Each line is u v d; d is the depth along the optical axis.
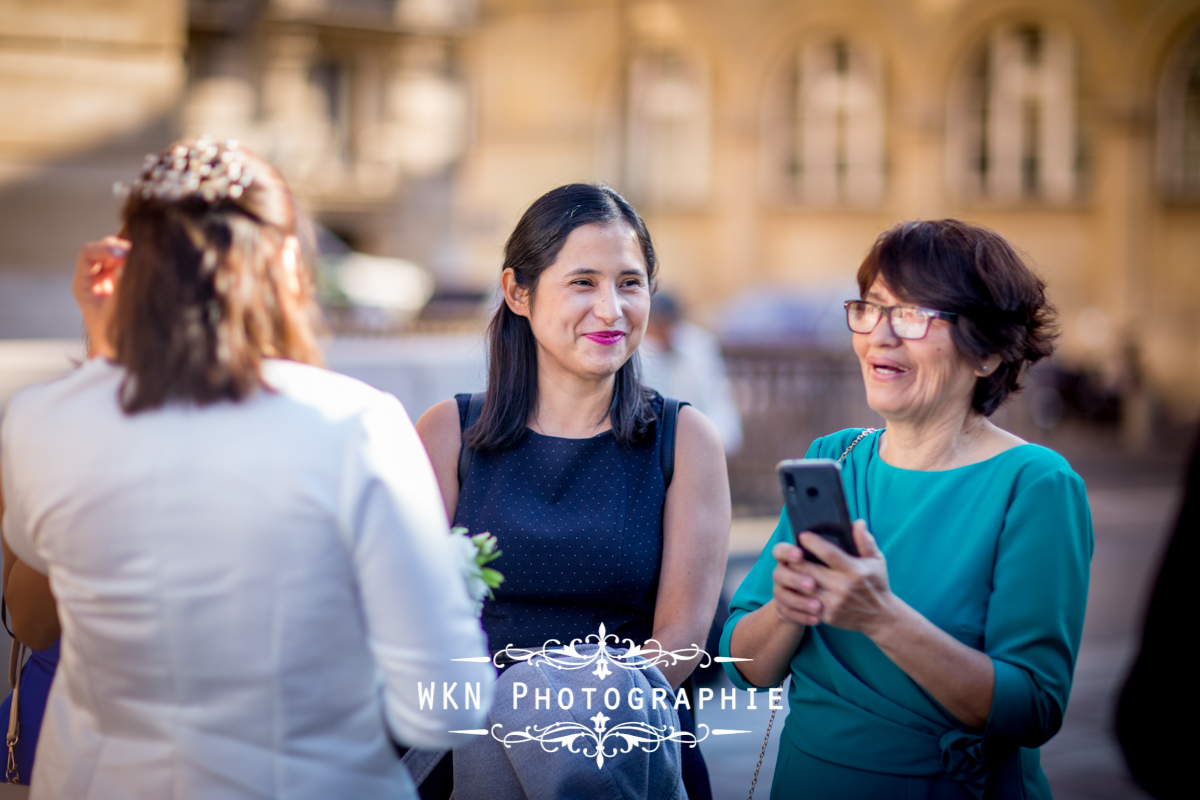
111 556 1.67
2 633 3.95
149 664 1.67
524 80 27.89
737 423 8.18
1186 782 2.67
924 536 2.10
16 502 1.75
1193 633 2.68
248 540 1.65
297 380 1.73
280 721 1.67
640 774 2.13
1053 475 2.05
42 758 1.77
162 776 1.67
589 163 27.39
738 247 26.17
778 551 1.94
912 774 2.04
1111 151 23.20
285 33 26.75
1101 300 23.38
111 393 1.72
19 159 9.20
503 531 2.36
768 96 25.95
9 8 9.10
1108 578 9.30
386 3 27.41
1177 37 22.67
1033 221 23.92
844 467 2.28
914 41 24.56
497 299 2.52
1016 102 24.03
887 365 2.11
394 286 15.59
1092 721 5.49
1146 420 19.53
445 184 28.44
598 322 2.35
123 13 9.38
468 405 2.54
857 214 25.33
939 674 1.92
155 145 9.52
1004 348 2.08
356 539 1.69
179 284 1.69
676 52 26.72
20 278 9.09
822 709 2.14
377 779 1.75
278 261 1.77
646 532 2.38
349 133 28.03
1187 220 23.03
